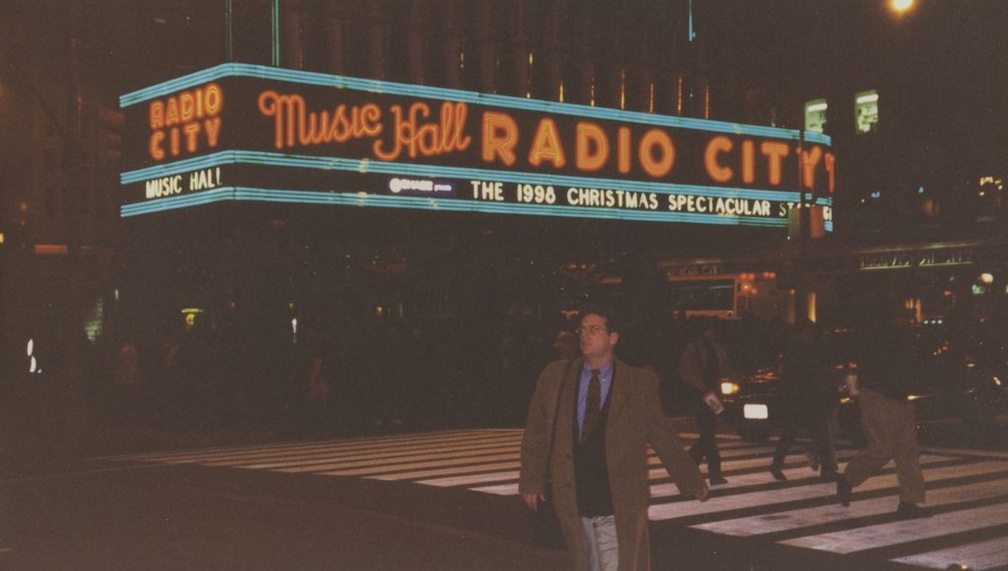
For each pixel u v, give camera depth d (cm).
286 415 2420
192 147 3025
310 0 3347
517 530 991
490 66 3706
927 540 901
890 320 1140
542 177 3544
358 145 3128
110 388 2730
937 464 1377
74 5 2072
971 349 2002
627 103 4116
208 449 1822
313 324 2714
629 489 557
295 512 1101
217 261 3019
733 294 4100
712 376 1242
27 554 902
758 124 4309
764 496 1148
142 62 3256
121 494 1254
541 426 582
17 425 2297
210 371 2578
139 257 3372
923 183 4638
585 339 568
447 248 3281
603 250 3700
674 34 4278
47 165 5203
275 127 2958
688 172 3928
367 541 941
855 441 1611
